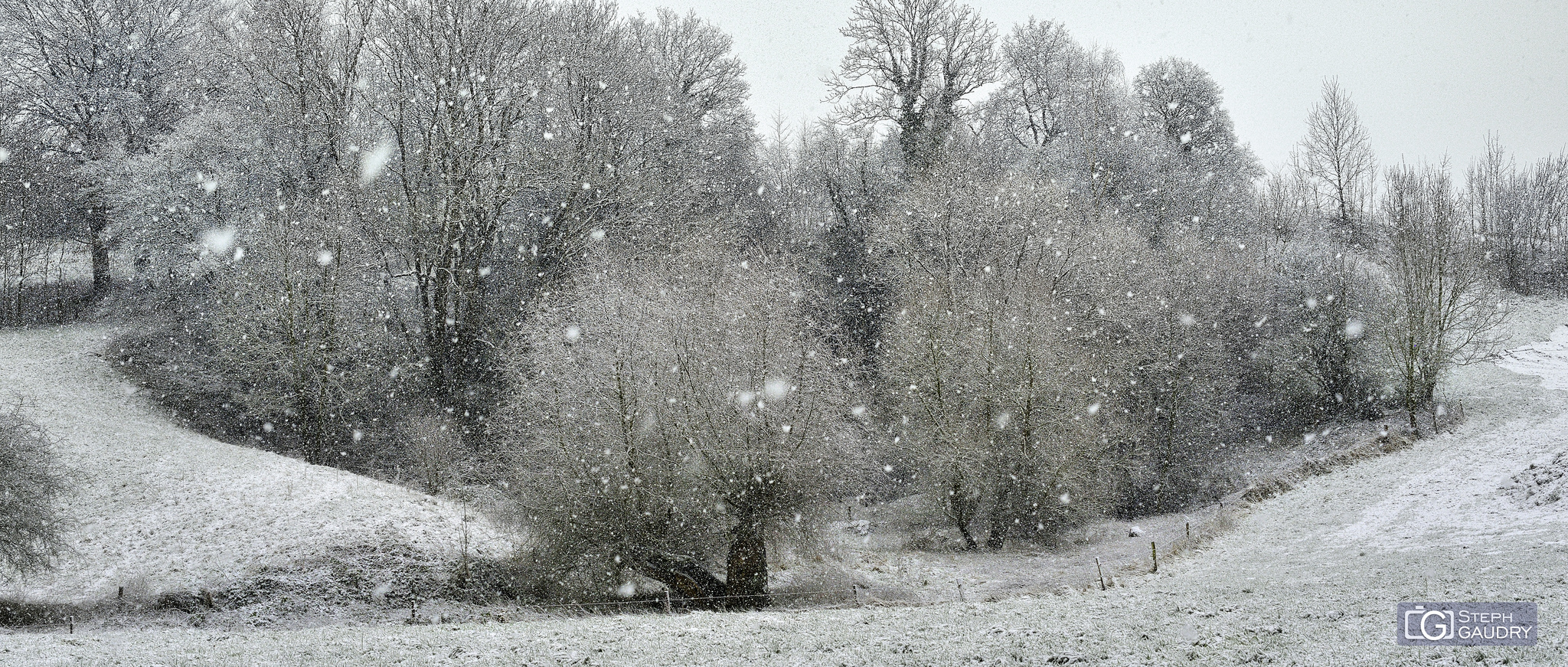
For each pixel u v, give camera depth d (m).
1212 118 68.88
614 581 29.92
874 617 21.94
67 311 55.69
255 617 28.81
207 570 30.98
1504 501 31.97
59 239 57.12
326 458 44.38
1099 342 42.62
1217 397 47.75
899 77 56.59
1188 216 57.97
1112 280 44.41
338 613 29.34
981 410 37.84
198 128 47.53
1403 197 55.66
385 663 16.47
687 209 52.66
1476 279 50.47
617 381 29.23
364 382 46.34
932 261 46.00
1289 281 55.06
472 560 32.66
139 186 47.34
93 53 52.81
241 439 45.78
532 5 48.97
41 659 16.98
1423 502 35.03
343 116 47.41
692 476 29.44
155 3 54.28
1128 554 34.91
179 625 28.22
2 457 29.31
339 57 48.03
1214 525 36.81
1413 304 48.50
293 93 46.94
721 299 31.98
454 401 46.78
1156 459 45.34
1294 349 52.00
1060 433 37.69
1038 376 37.44
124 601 29.03
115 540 33.25
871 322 51.09
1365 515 34.97
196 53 53.28
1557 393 50.28
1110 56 69.00
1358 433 47.91
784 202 67.38
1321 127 78.69
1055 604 23.05
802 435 29.97
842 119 56.97
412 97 46.22
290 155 46.69
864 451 34.81
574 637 19.33
